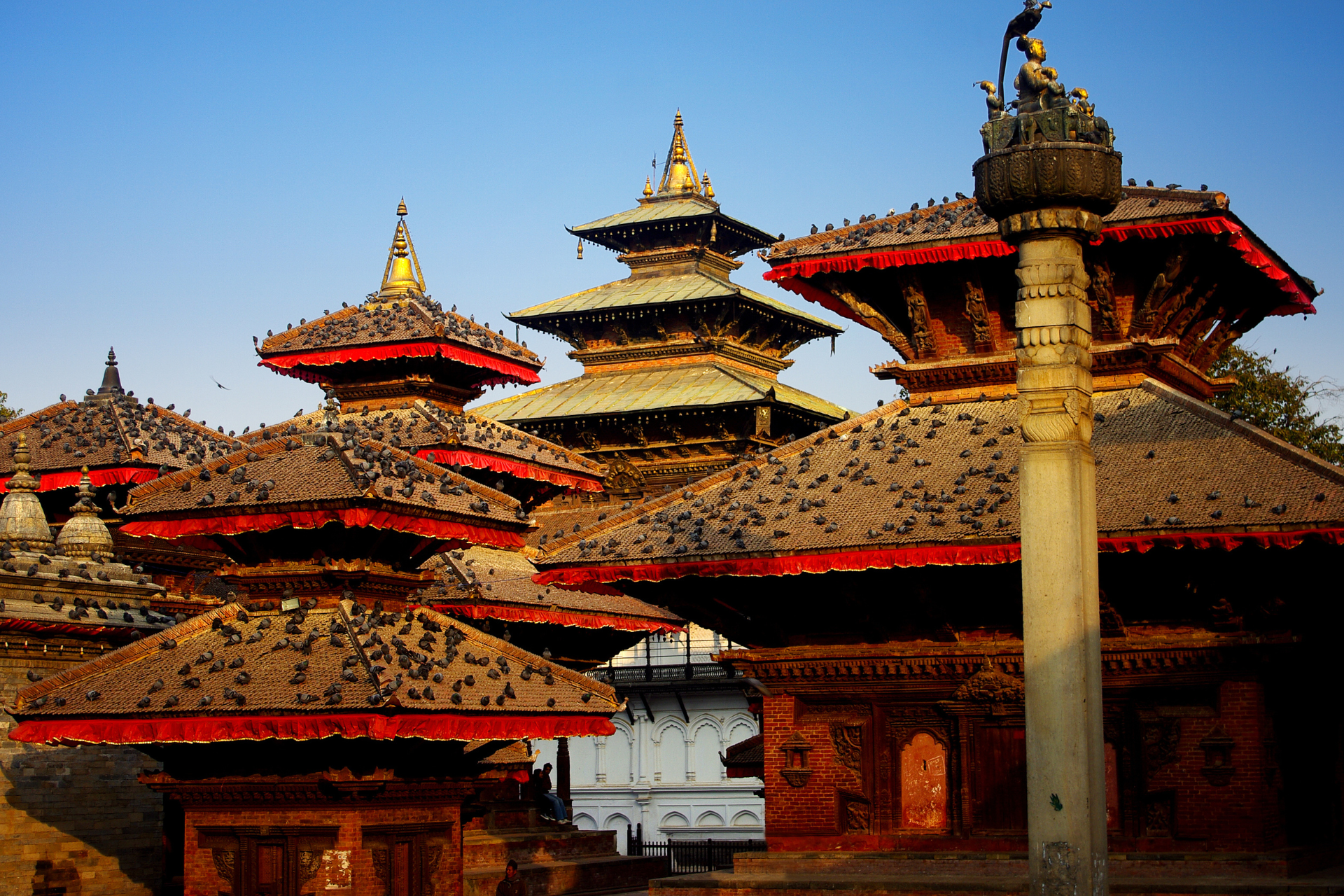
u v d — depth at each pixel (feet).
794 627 119.65
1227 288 125.70
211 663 106.83
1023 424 74.28
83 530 151.43
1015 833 112.06
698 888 112.57
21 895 126.41
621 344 266.36
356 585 113.70
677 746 248.52
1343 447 223.92
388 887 107.55
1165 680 108.88
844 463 119.85
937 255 119.44
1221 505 99.55
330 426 121.29
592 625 156.25
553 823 179.11
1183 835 107.45
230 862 108.88
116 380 181.78
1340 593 107.45
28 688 105.60
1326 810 119.14
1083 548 73.26
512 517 121.70
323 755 106.73
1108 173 74.49
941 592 112.16
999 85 77.97
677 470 246.47
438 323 166.40
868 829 116.37
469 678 108.06
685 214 270.26
